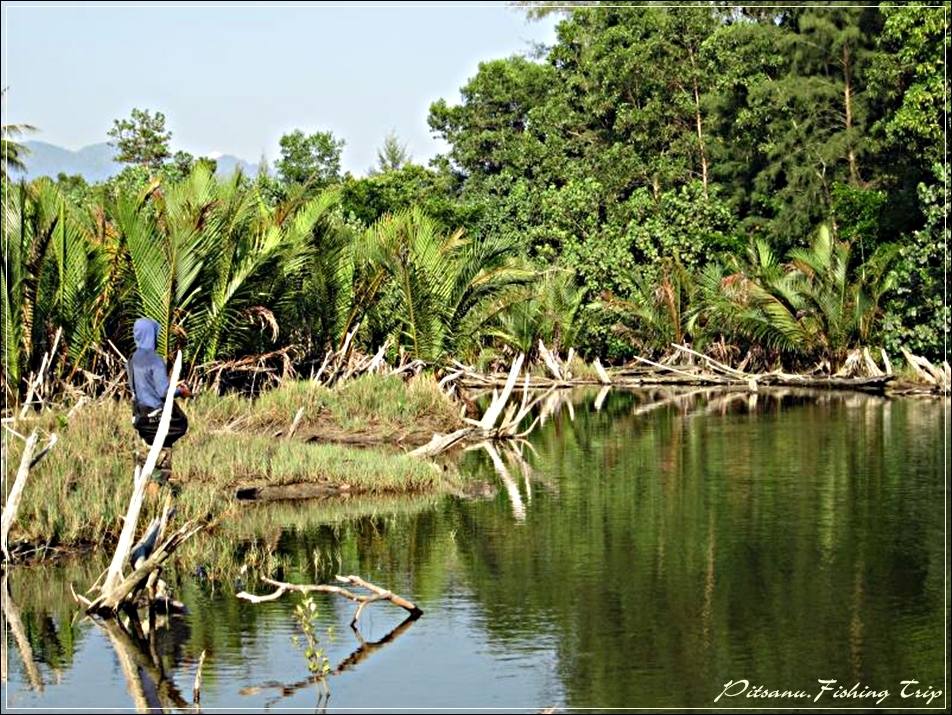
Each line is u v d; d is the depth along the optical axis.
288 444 21.95
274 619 12.91
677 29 62.66
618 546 16.36
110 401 21.98
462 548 16.23
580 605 13.45
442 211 56.66
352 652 11.84
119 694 10.70
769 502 19.56
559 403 38.47
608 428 30.91
